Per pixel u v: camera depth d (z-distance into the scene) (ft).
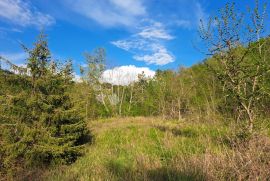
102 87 143.74
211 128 38.11
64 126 38.40
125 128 63.77
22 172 32.78
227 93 33.32
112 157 34.24
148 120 84.69
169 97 102.17
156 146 36.70
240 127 29.53
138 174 25.05
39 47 38.34
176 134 46.01
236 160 21.58
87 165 33.78
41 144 35.94
